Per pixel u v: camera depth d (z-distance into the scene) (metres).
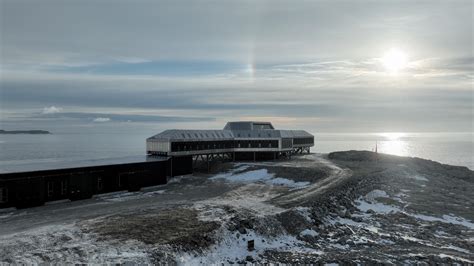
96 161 68.44
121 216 45.22
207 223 41.38
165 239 35.84
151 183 68.88
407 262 36.00
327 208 53.00
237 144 97.94
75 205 53.56
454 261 36.47
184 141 81.88
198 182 74.75
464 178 91.00
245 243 39.31
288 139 105.19
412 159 105.69
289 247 40.34
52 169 55.16
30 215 47.22
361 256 36.94
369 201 61.09
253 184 72.44
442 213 56.38
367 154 107.75
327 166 87.62
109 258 31.36
